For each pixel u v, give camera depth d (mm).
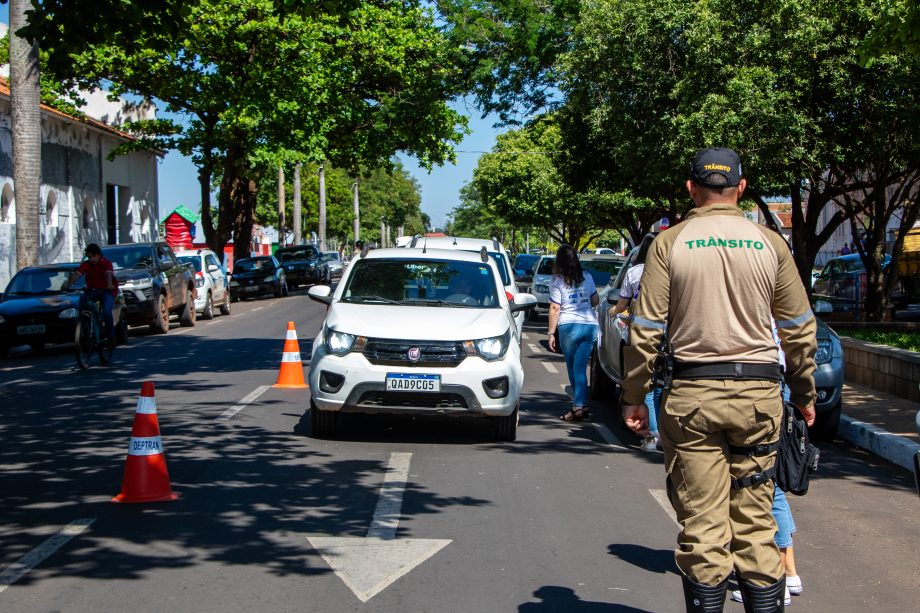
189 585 5188
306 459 8477
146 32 11305
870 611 5004
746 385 3740
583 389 10742
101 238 38938
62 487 7406
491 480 7809
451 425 10383
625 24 22094
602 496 7336
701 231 3855
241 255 43594
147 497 6984
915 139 17172
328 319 9562
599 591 5180
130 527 6293
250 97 34188
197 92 34312
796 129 17516
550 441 9602
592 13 22875
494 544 6027
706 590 3760
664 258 3879
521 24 27953
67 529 6238
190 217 48562
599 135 25859
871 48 12242
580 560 5727
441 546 5957
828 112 18203
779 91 17906
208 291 27438
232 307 34469
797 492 4047
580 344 10719
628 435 9992
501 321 9492
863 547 6203
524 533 6285
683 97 20203
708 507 3805
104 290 16141
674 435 3852
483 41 28391
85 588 5129
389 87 39031
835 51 17734
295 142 35438
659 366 3941
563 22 27656
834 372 9930
